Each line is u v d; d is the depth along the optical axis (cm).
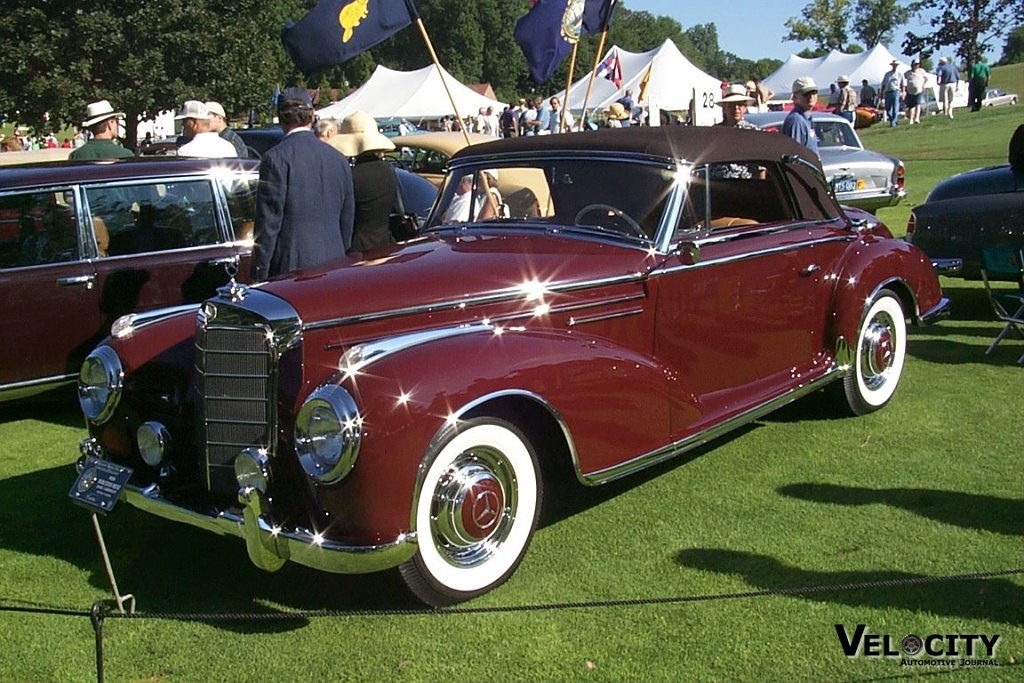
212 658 330
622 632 335
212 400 360
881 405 563
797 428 542
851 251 539
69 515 466
